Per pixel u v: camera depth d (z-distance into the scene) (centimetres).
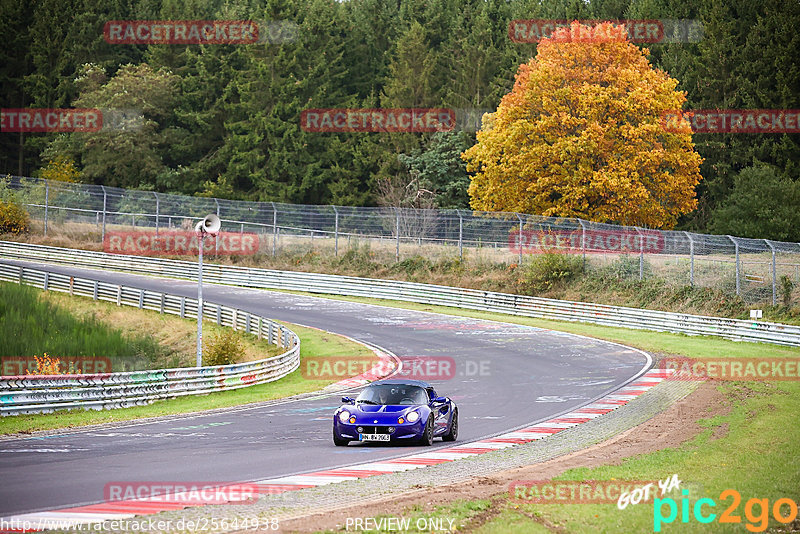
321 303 10088
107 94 17225
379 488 2473
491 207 11919
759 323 7356
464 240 11081
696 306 8531
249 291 10844
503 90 17400
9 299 7950
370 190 17025
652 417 4091
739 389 4872
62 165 16350
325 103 18062
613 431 3731
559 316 9200
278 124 17425
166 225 12950
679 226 14912
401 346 7431
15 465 2833
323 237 12112
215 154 18175
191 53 18625
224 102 18125
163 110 17975
